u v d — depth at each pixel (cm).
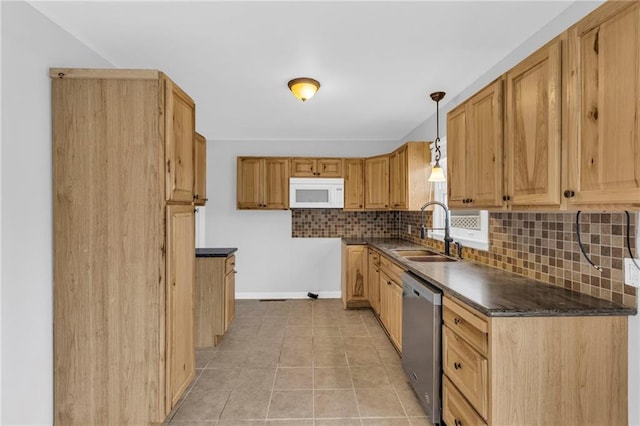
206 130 423
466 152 205
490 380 137
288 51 211
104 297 171
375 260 374
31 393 159
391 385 235
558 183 132
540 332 136
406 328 235
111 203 170
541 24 180
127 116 169
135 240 171
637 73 100
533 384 136
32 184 158
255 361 272
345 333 334
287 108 331
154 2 159
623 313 136
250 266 472
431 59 222
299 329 346
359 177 442
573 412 137
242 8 165
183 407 209
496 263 233
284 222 474
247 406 210
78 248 170
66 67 183
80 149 169
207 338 299
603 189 112
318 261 477
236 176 466
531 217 197
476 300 149
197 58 221
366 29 185
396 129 415
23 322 154
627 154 103
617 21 106
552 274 180
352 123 386
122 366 172
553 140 133
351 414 202
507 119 165
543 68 139
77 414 171
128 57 218
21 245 153
